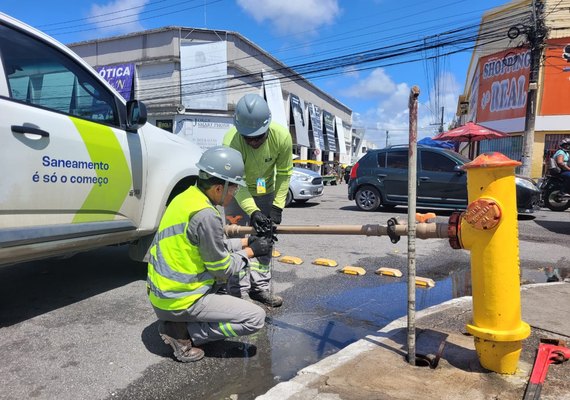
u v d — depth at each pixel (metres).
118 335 3.20
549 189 11.24
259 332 3.37
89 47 26.61
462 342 2.97
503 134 15.38
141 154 4.04
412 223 2.59
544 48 15.17
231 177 2.75
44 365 2.74
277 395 2.27
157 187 4.23
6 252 2.88
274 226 3.26
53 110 3.21
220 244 2.68
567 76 16.17
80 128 3.37
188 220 2.66
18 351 2.91
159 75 25.09
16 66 3.01
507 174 2.39
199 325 2.83
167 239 2.72
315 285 4.62
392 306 4.05
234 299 2.82
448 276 5.19
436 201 9.96
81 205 3.38
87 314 3.58
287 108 31.38
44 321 3.42
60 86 3.33
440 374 2.52
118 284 4.36
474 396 2.29
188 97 24.73
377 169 10.72
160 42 24.73
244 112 3.31
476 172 2.44
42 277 4.57
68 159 3.24
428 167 10.09
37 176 3.00
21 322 3.40
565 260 5.98
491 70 19.41
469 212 2.42
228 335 2.81
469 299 3.97
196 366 2.80
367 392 2.31
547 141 16.67
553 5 16.00
